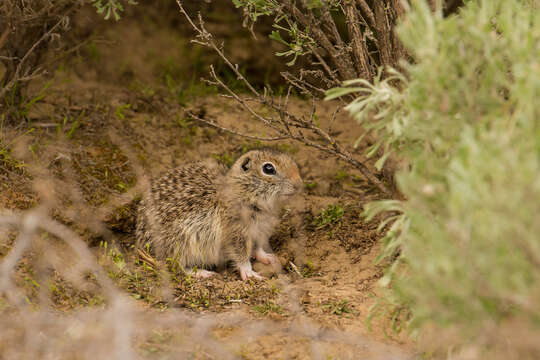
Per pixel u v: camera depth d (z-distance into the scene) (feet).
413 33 18.04
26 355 20.48
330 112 45.65
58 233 28.02
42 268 27.04
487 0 19.15
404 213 19.81
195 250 31.01
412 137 18.90
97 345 21.26
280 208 33.14
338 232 33.37
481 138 16.43
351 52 28.66
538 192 15.02
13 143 34.24
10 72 35.68
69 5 34.78
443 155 18.70
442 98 17.72
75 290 25.96
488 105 17.66
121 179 35.37
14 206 30.32
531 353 16.02
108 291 26.04
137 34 51.93
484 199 15.14
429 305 16.25
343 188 38.19
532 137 15.99
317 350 22.34
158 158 38.42
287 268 31.60
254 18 28.76
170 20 53.83
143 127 40.60
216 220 31.09
